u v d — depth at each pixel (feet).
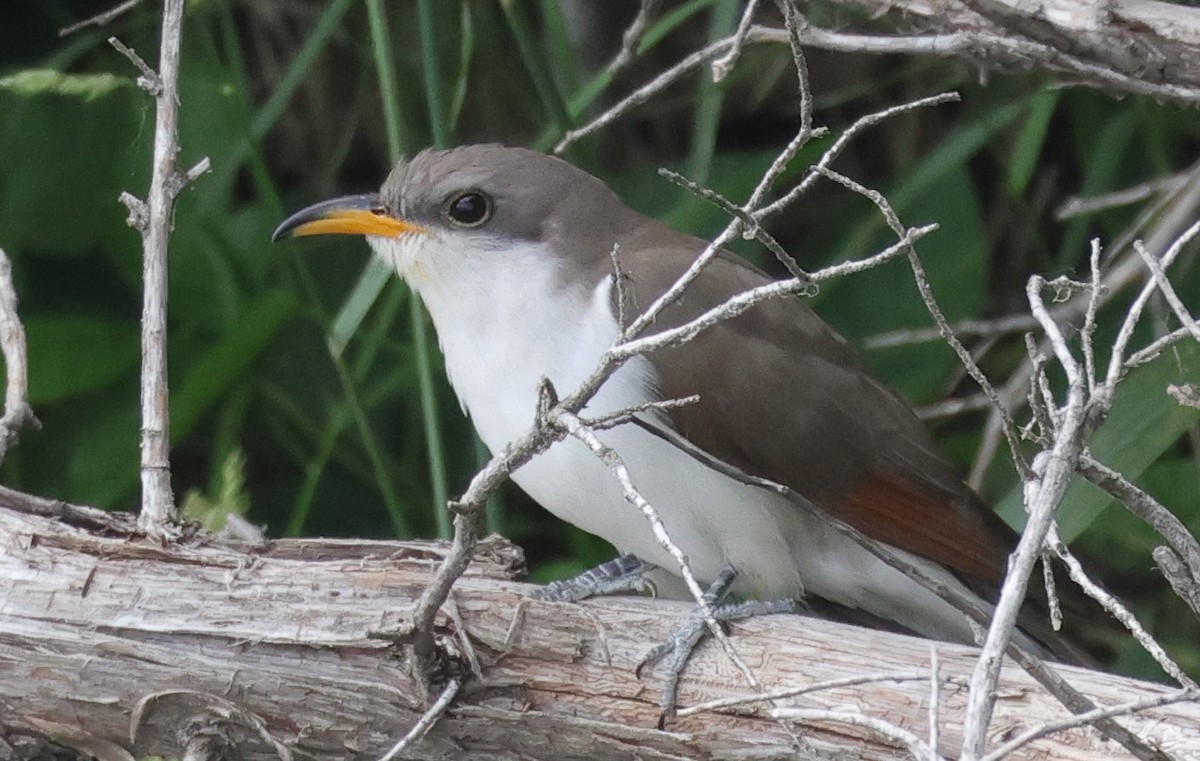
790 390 24.23
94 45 32.63
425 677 18.48
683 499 22.71
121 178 31.58
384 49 25.08
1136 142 32.27
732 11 28.84
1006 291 34.12
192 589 18.97
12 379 20.67
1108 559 29.55
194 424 32.55
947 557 24.81
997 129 30.07
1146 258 15.62
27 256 32.55
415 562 19.45
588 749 19.04
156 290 20.40
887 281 31.55
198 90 30.45
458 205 24.13
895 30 28.04
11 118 31.35
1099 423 15.28
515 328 23.63
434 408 24.47
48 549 19.15
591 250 24.27
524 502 33.17
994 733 17.76
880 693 18.29
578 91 31.01
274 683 18.69
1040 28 22.57
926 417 28.55
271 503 32.68
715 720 18.79
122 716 18.81
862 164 34.91
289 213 34.94
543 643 19.02
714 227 32.55
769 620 19.45
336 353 26.27
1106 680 17.97
